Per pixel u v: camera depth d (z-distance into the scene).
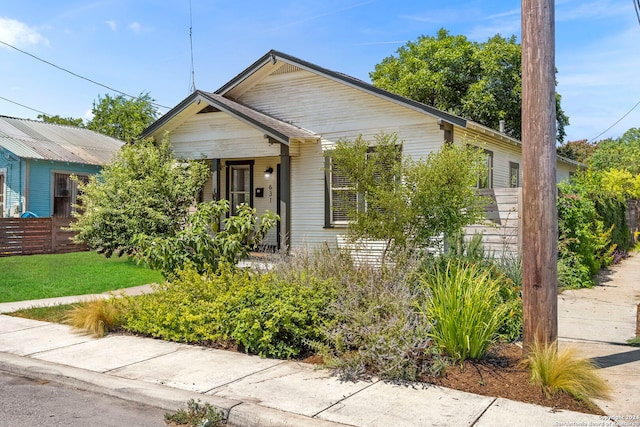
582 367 4.75
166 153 14.70
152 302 7.17
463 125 11.68
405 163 8.13
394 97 12.49
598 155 36.75
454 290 5.59
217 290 7.12
